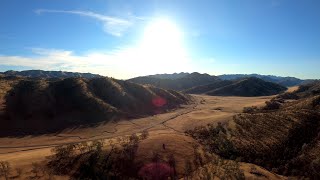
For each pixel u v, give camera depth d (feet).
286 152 265.95
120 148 254.27
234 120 361.71
